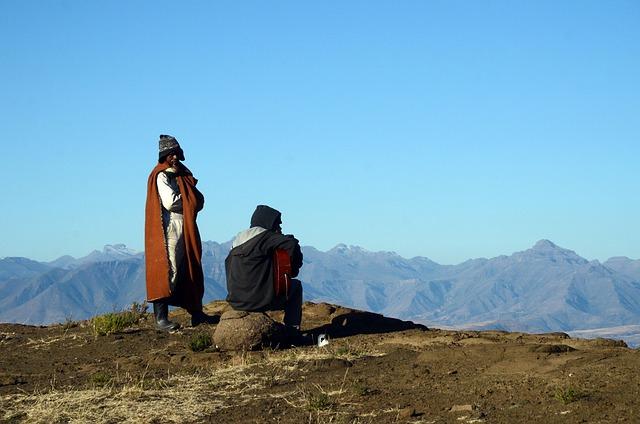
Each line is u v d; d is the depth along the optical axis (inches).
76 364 430.0
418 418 280.8
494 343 386.9
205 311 566.9
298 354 403.5
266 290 456.1
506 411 277.1
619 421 252.1
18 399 350.0
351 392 322.3
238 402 327.3
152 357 426.3
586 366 313.4
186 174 495.8
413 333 458.0
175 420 309.3
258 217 470.0
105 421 311.3
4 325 564.1
